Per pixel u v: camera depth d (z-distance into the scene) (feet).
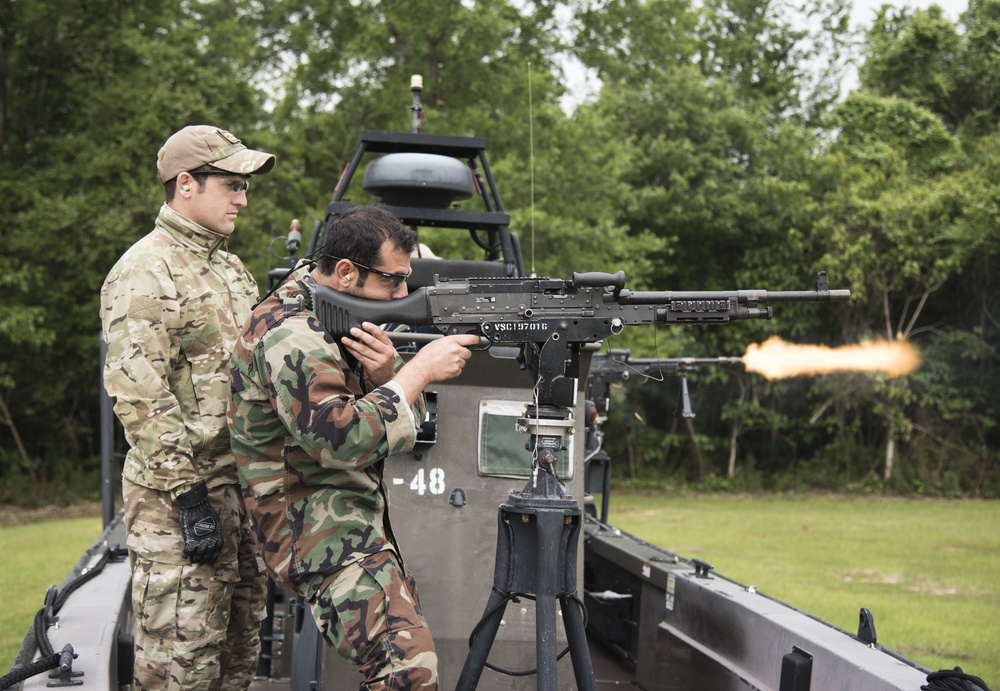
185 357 9.04
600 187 49.37
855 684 8.21
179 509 8.58
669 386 58.39
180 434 8.60
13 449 57.36
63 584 9.93
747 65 81.92
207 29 60.95
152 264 8.83
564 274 47.42
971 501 56.70
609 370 14.55
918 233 55.98
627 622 13.78
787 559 35.12
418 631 7.29
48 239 49.19
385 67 51.49
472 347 8.07
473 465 10.26
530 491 8.14
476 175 13.60
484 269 12.44
